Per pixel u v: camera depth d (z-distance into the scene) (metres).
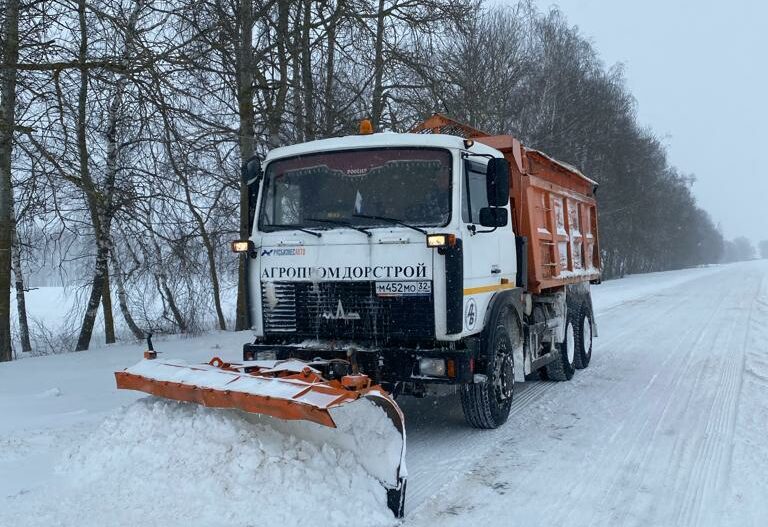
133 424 4.94
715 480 4.81
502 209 5.63
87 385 8.33
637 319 16.80
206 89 10.83
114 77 9.14
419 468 5.20
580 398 7.71
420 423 6.66
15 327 17.30
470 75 19.48
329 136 12.66
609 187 37.72
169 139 9.95
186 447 4.51
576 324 9.52
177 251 14.16
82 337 14.31
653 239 58.00
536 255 7.49
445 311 5.31
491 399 6.12
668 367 9.69
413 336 5.39
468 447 5.76
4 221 11.33
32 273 16.16
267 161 6.11
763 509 4.25
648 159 45.34
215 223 16.11
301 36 12.67
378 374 5.42
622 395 7.82
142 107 9.42
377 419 4.40
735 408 6.95
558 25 31.27
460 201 5.49
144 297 16.55
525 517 4.19
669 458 5.35
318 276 5.63
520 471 5.10
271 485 4.08
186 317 16.05
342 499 4.01
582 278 9.86
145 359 5.69
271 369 4.93
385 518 4.02
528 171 7.67
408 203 5.56
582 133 31.23
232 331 15.55
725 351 10.98
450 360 5.32
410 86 13.76
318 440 4.45
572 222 9.59
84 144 9.91
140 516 3.94
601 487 4.72
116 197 13.52
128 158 13.64
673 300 22.86
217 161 12.64
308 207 5.84
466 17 14.08
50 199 11.91
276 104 12.73
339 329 5.60
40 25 9.14
